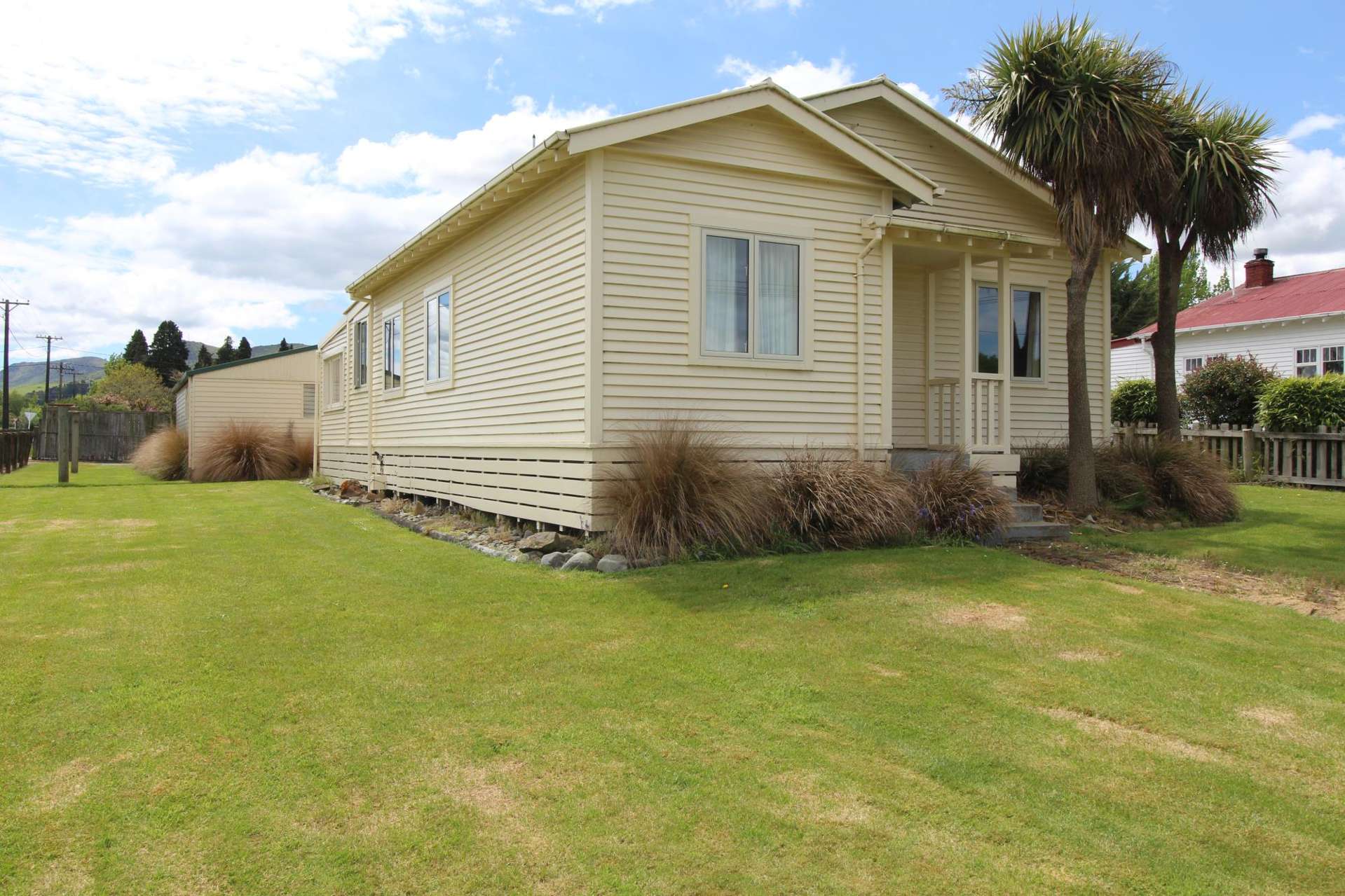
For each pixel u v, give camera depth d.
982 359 12.14
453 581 6.75
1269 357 23.81
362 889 2.51
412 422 13.41
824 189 9.11
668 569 7.02
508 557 7.96
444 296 12.05
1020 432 12.30
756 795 3.09
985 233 9.65
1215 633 5.26
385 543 9.03
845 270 9.24
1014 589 6.36
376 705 3.97
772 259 8.88
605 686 4.23
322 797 3.06
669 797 3.07
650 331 8.23
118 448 32.66
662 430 7.89
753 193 8.74
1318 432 15.73
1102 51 9.82
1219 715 3.91
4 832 2.81
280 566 7.51
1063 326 12.68
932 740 3.59
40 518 11.34
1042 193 12.44
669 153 8.27
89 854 2.69
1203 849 2.77
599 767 3.32
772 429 8.84
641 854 2.70
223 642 5.00
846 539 8.06
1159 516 10.45
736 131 8.62
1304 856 2.73
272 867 2.62
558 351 8.65
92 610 5.80
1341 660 4.73
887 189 9.45
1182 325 26.28
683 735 3.63
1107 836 2.84
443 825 2.87
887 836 2.81
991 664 4.61
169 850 2.71
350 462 17.11
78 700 4.01
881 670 4.50
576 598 6.07
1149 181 10.62
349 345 17.41
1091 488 10.48
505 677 4.36
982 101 10.50
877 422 9.38
